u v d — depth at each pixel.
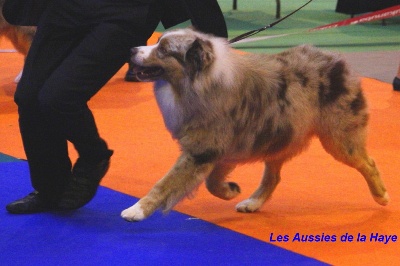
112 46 4.07
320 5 14.99
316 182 5.32
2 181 5.27
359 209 4.77
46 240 4.20
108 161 4.59
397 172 5.57
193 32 4.16
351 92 4.53
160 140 6.40
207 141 4.10
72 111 4.10
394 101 7.82
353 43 11.20
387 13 6.85
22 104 4.20
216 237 4.26
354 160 4.63
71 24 4.12
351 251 4.05
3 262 3.89
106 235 4.29
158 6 4.26
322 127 4.53
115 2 4.09
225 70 4.06
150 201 4.07
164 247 4.10
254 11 13.97
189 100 4.04
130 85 8.50
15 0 4.30
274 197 5.01
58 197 4.60
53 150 4.40
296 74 4.39
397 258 3.96
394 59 9.98
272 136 4.33
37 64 4.20
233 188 4.71
